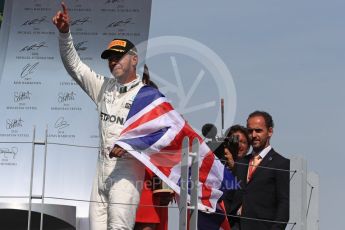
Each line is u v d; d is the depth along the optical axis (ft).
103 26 90.02
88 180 88.22
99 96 79.00
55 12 90.84
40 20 90.84
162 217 79.00
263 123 82.69
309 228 82.07
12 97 89.61
